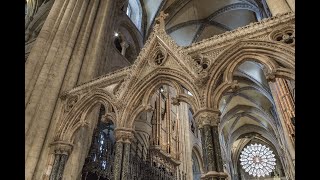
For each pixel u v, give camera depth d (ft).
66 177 33.22
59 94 39.17
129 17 75.92
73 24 47.16
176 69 30.22
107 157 42.29
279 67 25.13
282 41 25.49
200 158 83.05
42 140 34.22
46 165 33.32
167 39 32.63
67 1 49.55
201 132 25.81
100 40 49.55
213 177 22.91
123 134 30.78
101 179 44.06
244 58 27.35
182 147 68.80
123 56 64.64
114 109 32.83
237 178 122.21
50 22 45.29
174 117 71.92
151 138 56.18
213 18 93.66
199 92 27.48
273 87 47.93
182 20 92.27
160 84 31.76
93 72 44.24
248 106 110.73
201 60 29.60
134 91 32.32
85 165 38.06
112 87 35.47
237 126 126.31
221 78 28.09
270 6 34.40
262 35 27.20
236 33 29.01
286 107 41.24
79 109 36.22
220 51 29.17
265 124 117.80
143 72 32.91
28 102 35.60
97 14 53.88
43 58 40.78
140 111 31.60
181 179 61.67
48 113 36.29
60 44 43.14
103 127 45.98
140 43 76.89
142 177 41.52
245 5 82.02
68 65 42.50
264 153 125.59
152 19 83.56
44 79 38.37
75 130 35.45
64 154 34.01
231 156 126.72
